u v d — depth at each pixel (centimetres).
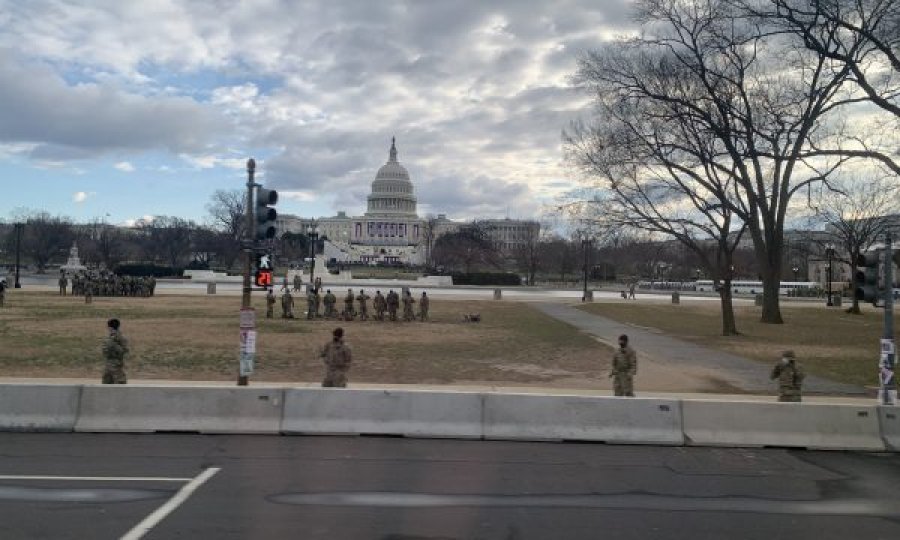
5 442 1200
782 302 7875
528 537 757
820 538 777
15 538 721
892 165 2723
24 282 8206
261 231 1542
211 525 770
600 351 2741
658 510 874
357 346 2741
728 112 3578
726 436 1310
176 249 14925
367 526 780
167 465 1049
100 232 16288
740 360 2556
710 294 9469
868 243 6675
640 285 12281
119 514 804
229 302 5209
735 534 784
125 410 1308
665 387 1939
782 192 4325
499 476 1032
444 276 10938
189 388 1322
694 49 3644
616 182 3956
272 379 1927
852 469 1145
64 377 1834
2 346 2406
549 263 14425
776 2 3109
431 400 1330
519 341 3062
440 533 763
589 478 1037
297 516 809
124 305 4606
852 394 1888
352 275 11800
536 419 1323
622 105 3884
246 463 1072
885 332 1485
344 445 1227
